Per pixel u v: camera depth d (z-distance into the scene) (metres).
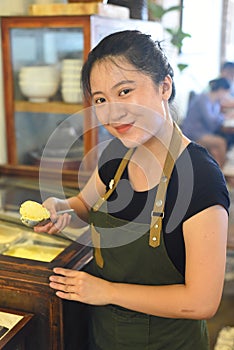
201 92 4.43
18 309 1.31
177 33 3.33
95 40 2.14
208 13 4.68
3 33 2.26
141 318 1.30
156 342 1.31
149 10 3.15
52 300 1.27
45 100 2.31
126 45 1.15
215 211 1.14
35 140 2.36
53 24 2.16
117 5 2.43
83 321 1.45
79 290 1.21
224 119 4.34
